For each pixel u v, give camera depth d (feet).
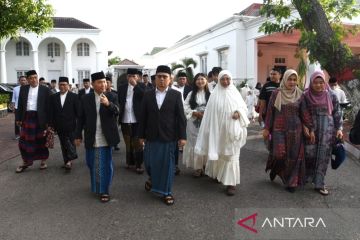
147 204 17.15
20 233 14.20
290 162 18.31
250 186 19.61
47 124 23.58
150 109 17.30
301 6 32.99
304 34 33.04
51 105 23.62
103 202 17.48
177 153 22.15
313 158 18.31
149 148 17.49
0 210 16.65
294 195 18.07
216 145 18.25
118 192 18.99
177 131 17.38
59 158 27.73
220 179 18.54
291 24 35.83
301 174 18.34
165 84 17.33
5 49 111.86
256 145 31.17
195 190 19.12
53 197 18.37
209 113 18.78
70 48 113.09
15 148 31.94
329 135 18.11
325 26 33.14
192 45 85.51
